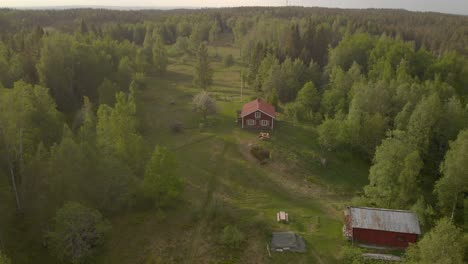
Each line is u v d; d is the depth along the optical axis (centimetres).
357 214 4394
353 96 7488
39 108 5200
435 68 9256
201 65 9875
